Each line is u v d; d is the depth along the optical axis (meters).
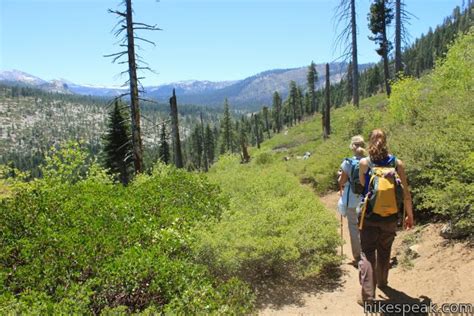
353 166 5.72
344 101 103.38
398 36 21.92
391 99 13.38
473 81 11.36
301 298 5.51
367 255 4.73
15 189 10.59
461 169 6.18
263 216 7.07
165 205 7.71
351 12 23.67
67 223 6.36
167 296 4.61
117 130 33.44
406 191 4.67
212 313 4.27
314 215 7.15
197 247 5.74
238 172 13.80
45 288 4.63
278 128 123.75
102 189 8.80
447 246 5.55
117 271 4.68
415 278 5.12
